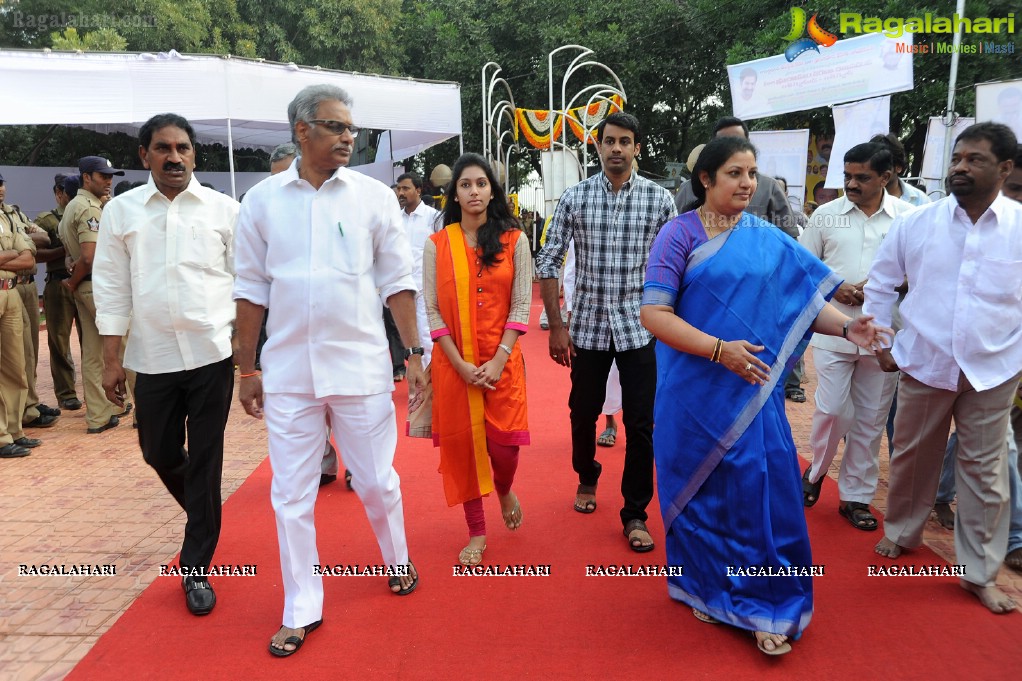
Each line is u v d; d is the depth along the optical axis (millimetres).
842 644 2678
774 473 2725
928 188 7809
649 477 3582
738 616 2699
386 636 2783
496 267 3305
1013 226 2941
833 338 3684
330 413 2904
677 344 2652
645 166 19469
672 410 2881
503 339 3328
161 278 3072
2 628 2904
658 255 2830
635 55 17109
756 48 12117
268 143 14859
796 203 7723
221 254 3277
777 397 2770
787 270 2783
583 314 3699
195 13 14625
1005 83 5879
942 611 2904
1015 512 3326
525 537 3666
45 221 6527
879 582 3152
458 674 2535
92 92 6945
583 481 3975
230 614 2979
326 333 2744
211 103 7383
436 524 3865
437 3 19578
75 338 10805
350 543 3607
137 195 3154
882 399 3664
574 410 3824
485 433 3371
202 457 3090
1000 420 2939
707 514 2812
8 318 5219
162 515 4090
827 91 7340
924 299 3102
